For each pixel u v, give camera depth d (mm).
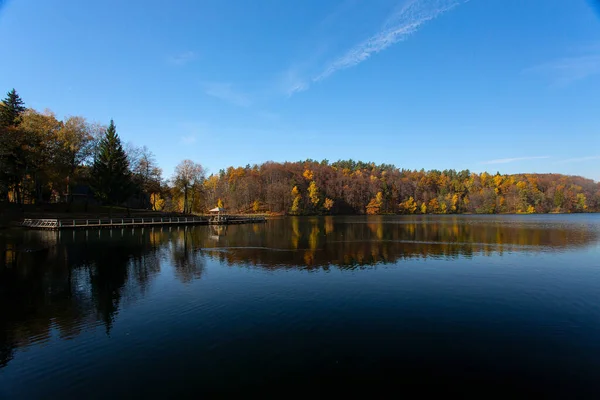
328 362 9961
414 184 140250
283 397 8242
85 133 57500
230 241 38938
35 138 48000
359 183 133375
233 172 144625
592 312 14234
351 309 14625
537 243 36750
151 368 9648
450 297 16375
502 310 14492
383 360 10078
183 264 24594
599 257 27562
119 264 24453
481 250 31609
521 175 152875
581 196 125625
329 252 30484
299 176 129250
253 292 17250
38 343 11312
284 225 67562
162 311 14414
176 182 76500
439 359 10164
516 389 8594
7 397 8344
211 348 10883
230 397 8250
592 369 9531
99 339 11602
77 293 17109
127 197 62938
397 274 21312
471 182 144625
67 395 8406
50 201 69812
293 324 12930
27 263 24562
